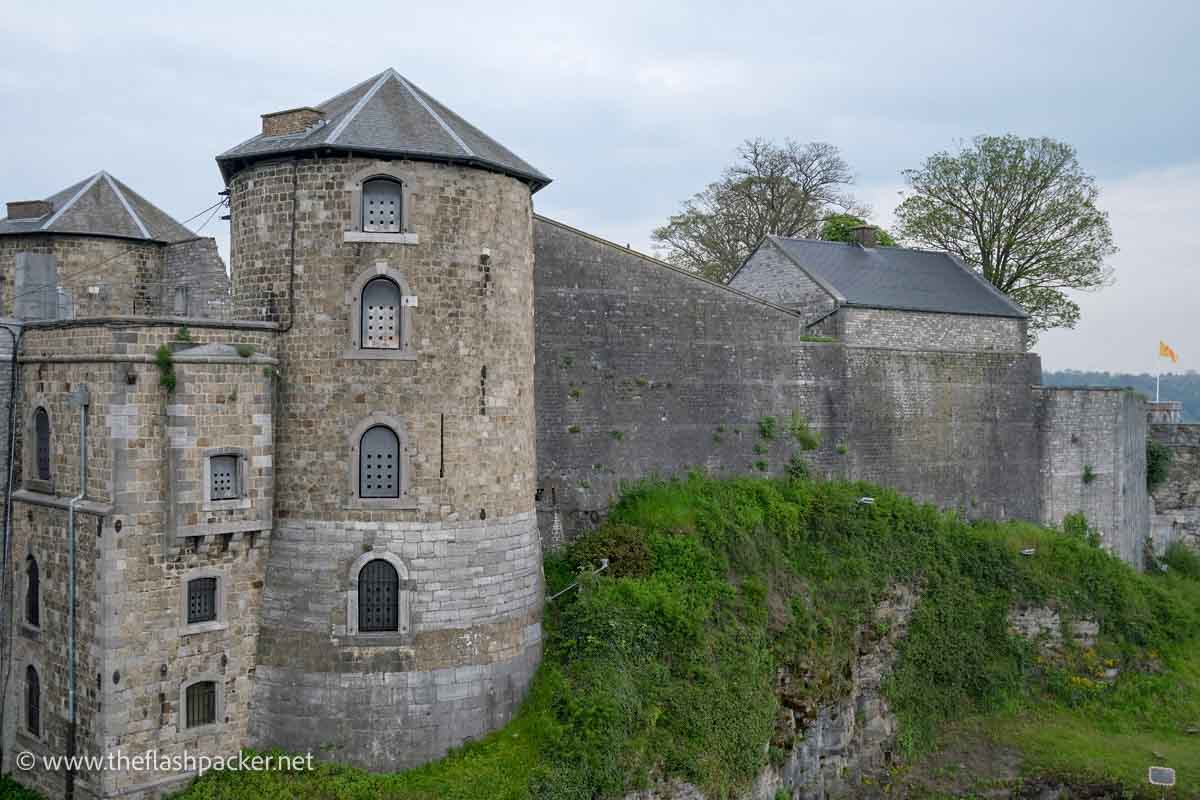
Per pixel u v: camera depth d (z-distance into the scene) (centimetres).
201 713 2011
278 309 2109
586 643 2294
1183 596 3919
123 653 1891
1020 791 2845
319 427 2078
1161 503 4569
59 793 1991
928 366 3516
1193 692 3334
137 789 1905
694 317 3016
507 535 2202
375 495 2083
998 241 4791
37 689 2091
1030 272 4781
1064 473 3853
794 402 3203
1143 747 3044
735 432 3080
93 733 1900
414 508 2078
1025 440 3750
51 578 2036
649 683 2281
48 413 2075
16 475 2180
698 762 2228
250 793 1912
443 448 2103
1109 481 3978
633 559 2580
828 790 2758
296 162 2095
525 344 2294
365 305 2083
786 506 3012
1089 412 3928
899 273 3847
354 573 2045
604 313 2861
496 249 2188
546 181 2328
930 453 3500
